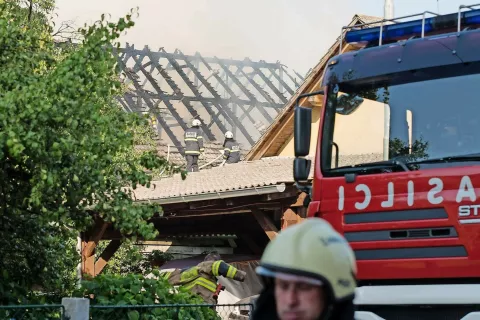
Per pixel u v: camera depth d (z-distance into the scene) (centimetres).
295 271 217
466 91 948
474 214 898
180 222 2505
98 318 990
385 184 955
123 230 932
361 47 1132
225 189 1886
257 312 232
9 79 902
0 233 996
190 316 1081
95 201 955
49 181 838
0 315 854
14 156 818
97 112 885
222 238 2516
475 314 876
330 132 1015
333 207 985
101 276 1083
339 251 220
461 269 898
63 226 1038
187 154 3203
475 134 928
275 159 2362
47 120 841
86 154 868
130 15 900
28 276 1048
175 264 2419
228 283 2122
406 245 931
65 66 871
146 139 2272
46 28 1641
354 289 221
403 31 1073
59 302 1073
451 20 1030
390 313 938
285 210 1847
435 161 935
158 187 2319
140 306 984
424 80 977
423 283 925
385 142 977
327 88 1036
